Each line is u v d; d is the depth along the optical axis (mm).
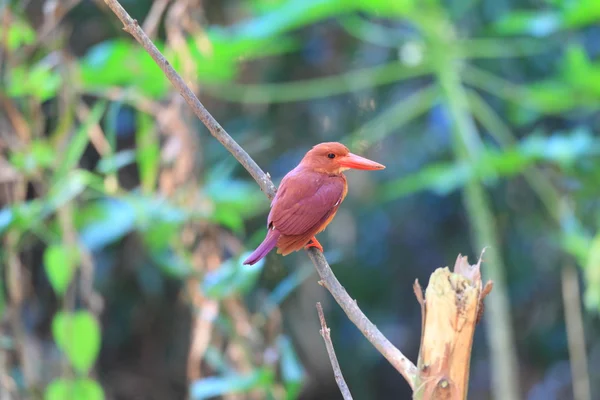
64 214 8117
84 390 8203
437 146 13734
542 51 11727
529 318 15133
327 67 13680
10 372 8727
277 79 13508
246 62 13359
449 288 4078
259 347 8477
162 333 13766
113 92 8922
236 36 9727
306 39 13609
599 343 14414
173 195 8531
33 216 7730
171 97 8797
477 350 16609
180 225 8438
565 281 11234
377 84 12336
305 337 14641
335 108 13430
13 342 8398
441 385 4039
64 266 8039
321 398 15375
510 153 9930
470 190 10312
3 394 8211
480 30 12289
